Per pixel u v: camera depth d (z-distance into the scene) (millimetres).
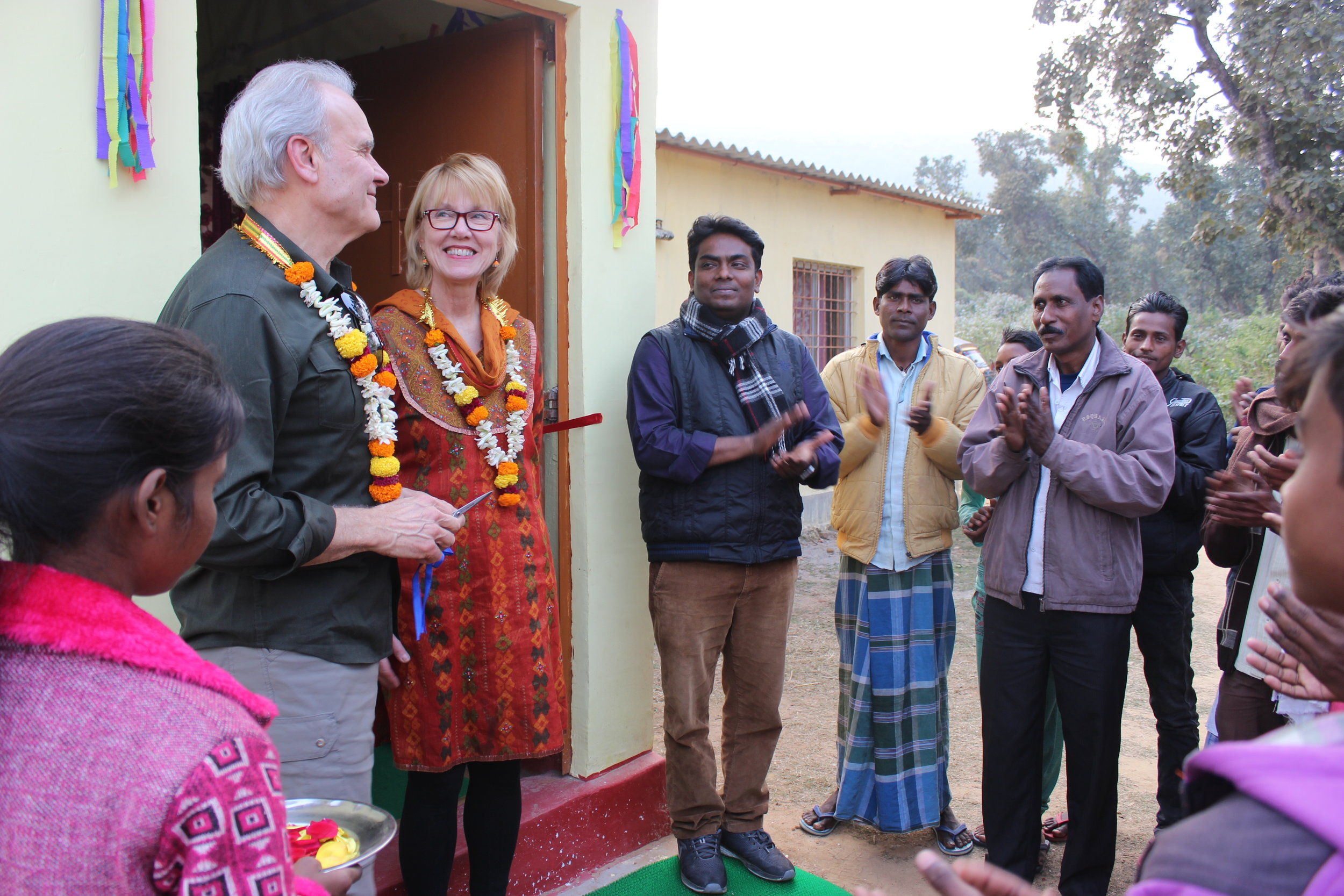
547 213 2900
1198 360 15898
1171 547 2902
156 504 874
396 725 2055
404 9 3576
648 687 3070
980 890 854
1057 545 2521
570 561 2896
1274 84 12352
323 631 1683
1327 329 762
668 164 7879
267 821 845
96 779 783
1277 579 2295
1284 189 12406
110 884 776
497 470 2113
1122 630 2529
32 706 798
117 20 1761
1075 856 2613
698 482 2588
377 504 1791
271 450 1585
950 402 3084
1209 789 718
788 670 5082
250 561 1512
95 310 1794
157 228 1867
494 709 2094
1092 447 2447
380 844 1251
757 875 2742
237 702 885
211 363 926
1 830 777
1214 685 4859
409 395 2049
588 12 2801
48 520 821
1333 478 725
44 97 1709
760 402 2633
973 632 5809
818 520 9133
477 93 2971
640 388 2629
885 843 3166
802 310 9703
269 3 4016
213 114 4121
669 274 7980
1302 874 601
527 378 2260
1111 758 2561
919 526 2967
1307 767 631
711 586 2617
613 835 2871
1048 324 2607
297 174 1685
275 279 1633
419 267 2209
